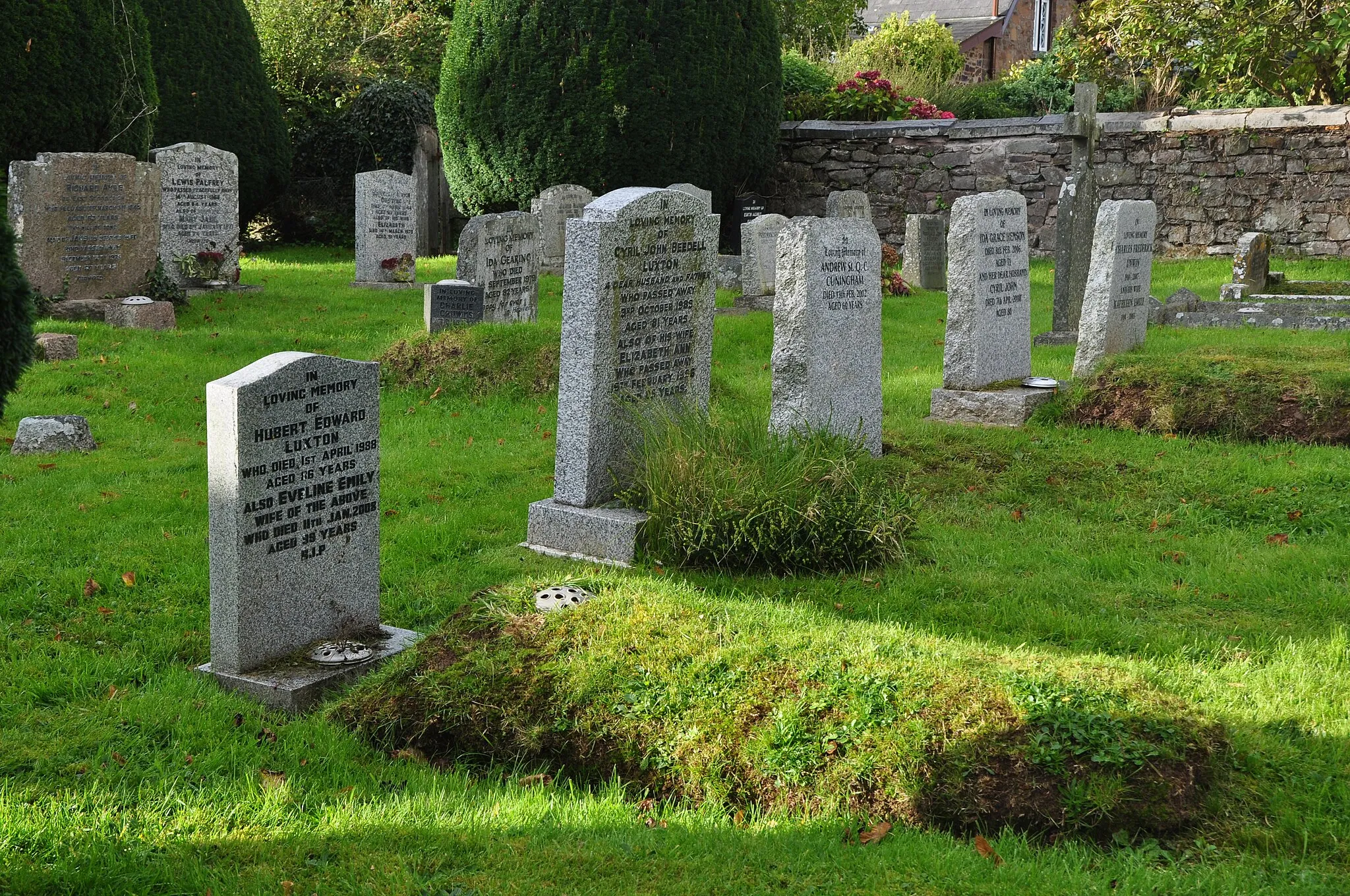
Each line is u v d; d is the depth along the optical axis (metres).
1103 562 6.37
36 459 8.38
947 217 21.53
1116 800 3.63
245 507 4.73
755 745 3.99
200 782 4.03
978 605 5.72
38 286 13.15
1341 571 6.12
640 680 4.34
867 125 22.14
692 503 6.32
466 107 20.66
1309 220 18.78
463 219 24.11
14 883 3.28
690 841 3.62
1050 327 14.07
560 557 6.51
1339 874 3.46
